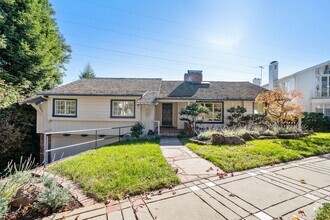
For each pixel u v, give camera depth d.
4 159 11.09
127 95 11.38
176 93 14.45
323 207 2.86
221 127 13.21
